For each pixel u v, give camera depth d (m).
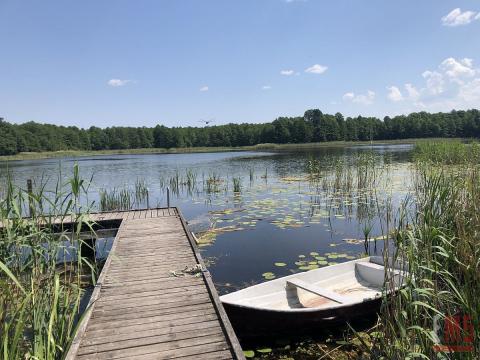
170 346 3.03
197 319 3.50
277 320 3.80
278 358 3.65
